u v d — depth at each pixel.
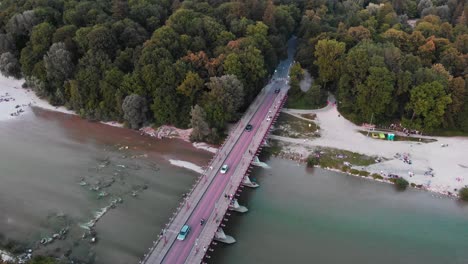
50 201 119.62
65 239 107.00
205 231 104.62
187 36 167.75
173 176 131.50
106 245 105.62
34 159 137.88
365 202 125.75
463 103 151.00
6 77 187.88
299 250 107.75
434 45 175.88
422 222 118.38
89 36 160.88
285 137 154.25
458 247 110.31
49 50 167.62
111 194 123.06
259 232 113.25
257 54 162.75
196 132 146.12
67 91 166.62
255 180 133.88
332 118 164.75
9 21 181.25
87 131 155.50
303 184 132.88
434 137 153.00
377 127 158.88
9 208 116.44
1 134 151.12
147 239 107.81
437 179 133.00
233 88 147.38
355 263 104.38
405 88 150.12
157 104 151.25
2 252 101.81
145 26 188.50
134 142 149.25
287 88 180.38
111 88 156.12
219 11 198.62
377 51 160.50
